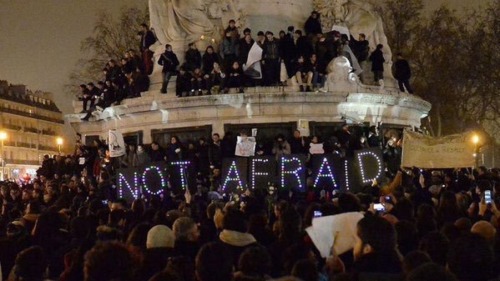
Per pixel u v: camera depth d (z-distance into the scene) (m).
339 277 6.19
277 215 11.44
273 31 30.53
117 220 12.30
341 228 8.00
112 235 9.70
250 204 12.28
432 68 58.84
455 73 58.62
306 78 27.12
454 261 6.04
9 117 102.69
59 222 10.45
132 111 29.05
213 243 6.53
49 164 31.78
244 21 30.05
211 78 27.23
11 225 11.25
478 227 8.55
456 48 58.50
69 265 8.56
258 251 6.73
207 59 27.53
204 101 26.89
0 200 25.12
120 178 22.98
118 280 5.87
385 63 32.12
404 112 30.05
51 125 116.44
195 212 15.61
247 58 27.33
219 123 27.11
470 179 21.47
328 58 27.77
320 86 26.97
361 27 32.03
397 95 28.69
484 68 57.88
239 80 26.97
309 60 27.28
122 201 15.62
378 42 32.38
